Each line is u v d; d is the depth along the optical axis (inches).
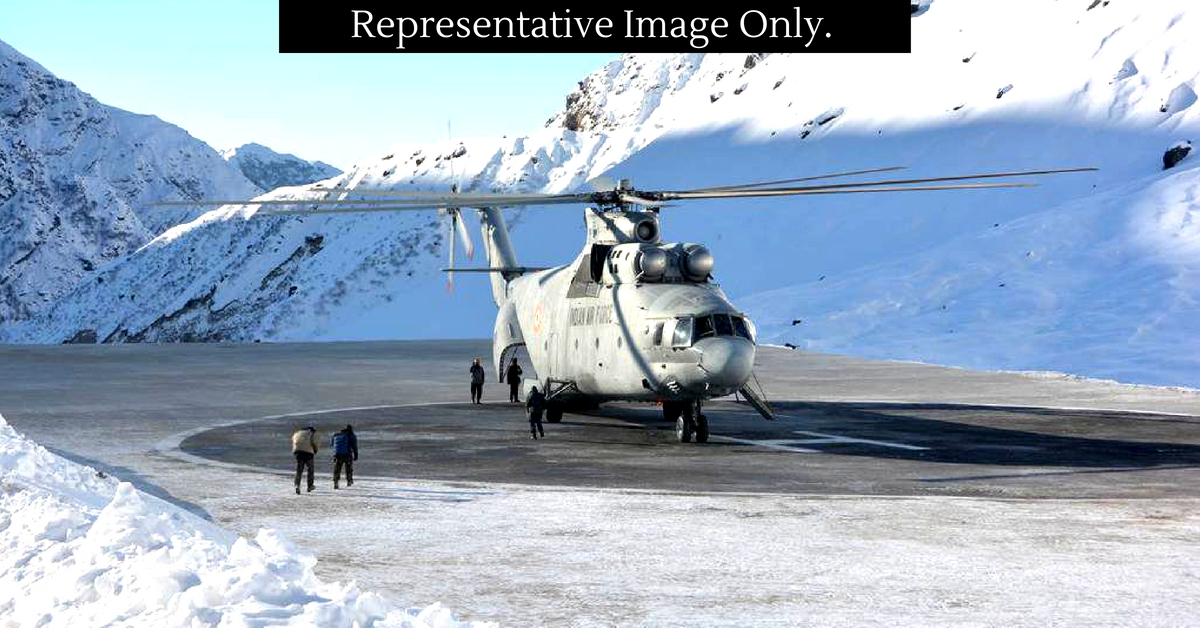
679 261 2972.4
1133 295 7317.9
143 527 1064.2
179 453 2664.9
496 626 855.7
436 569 1391.5
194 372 5708.7
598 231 3221.0
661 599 1237.7
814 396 4468.5
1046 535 1646.2
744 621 1143.6
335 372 5748.0
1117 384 4805.6
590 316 3134.8
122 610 857.5
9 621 899.4
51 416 3555.6
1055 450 2800.2
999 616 1171.3
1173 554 1507.1
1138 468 2465.6
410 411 3841.0
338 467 2102.6
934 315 7677.2
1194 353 6028.5
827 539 1604.3
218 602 842.2
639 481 2236.7
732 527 1700.3
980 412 3826.3
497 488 2116.1
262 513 1815.9
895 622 1144.8
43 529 1112.2
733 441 2984.7
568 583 1315.2
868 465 2498.8
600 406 4018.2
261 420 3503.9
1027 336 6815.9
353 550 1510.8
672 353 2768.2
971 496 2062.0
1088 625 1138.0
